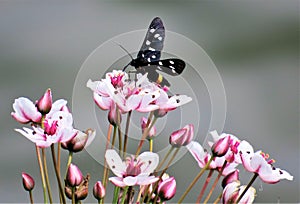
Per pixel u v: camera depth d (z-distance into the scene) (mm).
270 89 1417
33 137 526
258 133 1243
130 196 538
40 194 1025
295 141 1224
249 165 531
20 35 1635
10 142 1163
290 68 1518
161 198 533
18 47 1544
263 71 1512
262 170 527
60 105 547
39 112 537
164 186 531
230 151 540
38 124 541
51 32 1660
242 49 1629
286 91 1407
